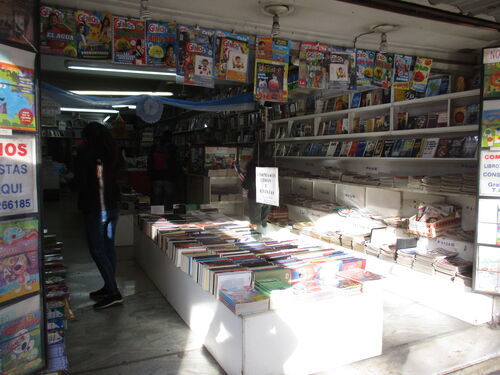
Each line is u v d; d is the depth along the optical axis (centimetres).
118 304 381
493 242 331
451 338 317
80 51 265
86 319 349
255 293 263
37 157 208
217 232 425
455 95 401
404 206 468
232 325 251
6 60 191
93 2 271
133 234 612
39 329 214
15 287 202
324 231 521
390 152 475
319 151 605
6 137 194
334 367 272
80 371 265
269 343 247
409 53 398
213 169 696
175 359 281
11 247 199
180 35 285
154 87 957
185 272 333
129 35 276
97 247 370
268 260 323
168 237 394
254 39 329
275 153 651
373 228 457
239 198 688
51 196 1148
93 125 368
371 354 287
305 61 338
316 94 633
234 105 617
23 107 200
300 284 279
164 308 374
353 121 550
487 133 332
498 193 329
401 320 350
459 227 409
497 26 318
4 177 194
